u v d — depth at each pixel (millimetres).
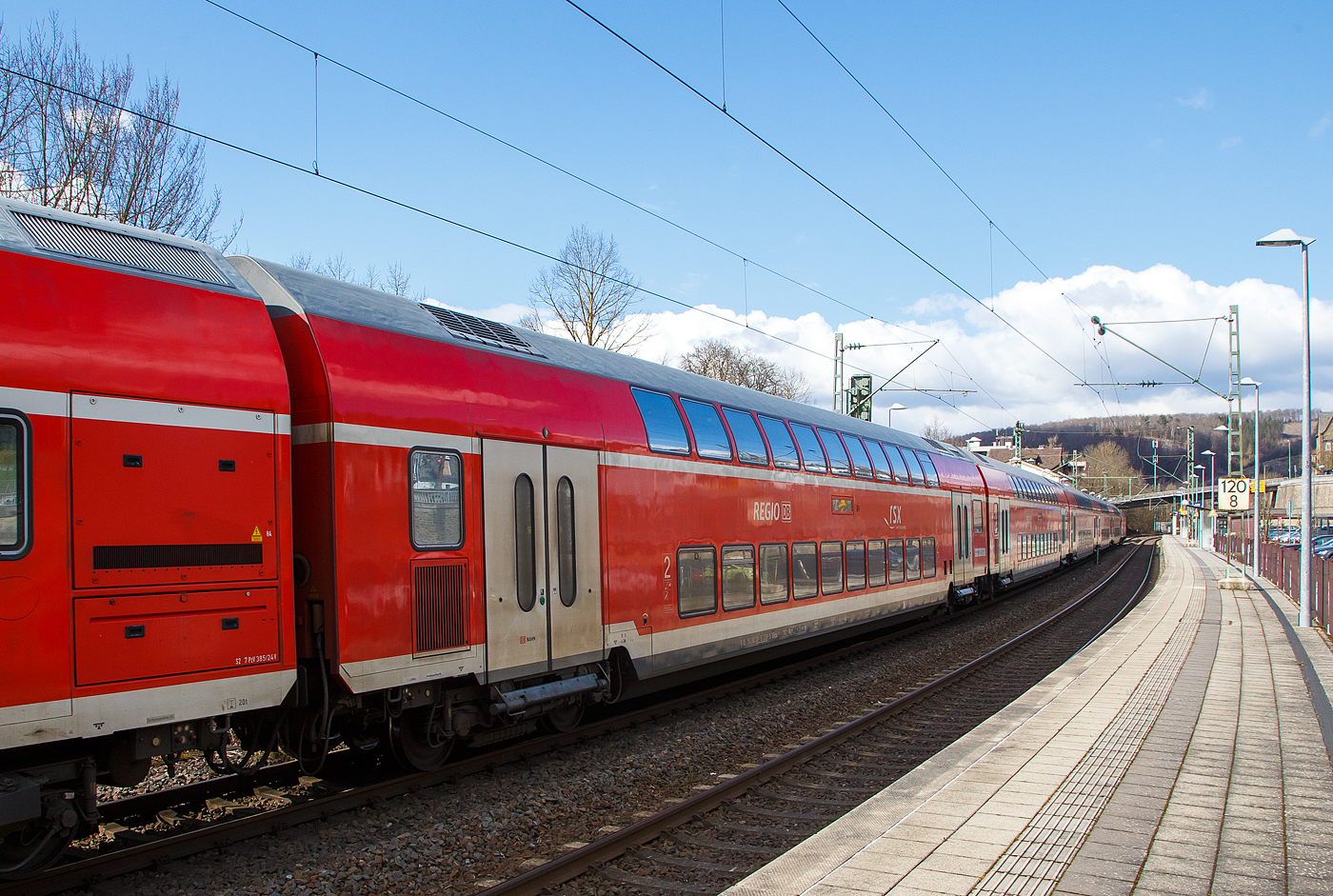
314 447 6461
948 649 16000
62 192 15648
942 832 5586
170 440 5465
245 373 5906
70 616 4953
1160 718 8906
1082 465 100688
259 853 5773
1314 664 12406
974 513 21703
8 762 5035
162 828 6277
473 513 7523
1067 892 4648
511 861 5965
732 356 52062
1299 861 5086
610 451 9234
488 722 7840
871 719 9766
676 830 6367
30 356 4926
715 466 10984
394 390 6938
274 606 5906
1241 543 41719
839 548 14125
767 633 11922
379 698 6984
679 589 10172
